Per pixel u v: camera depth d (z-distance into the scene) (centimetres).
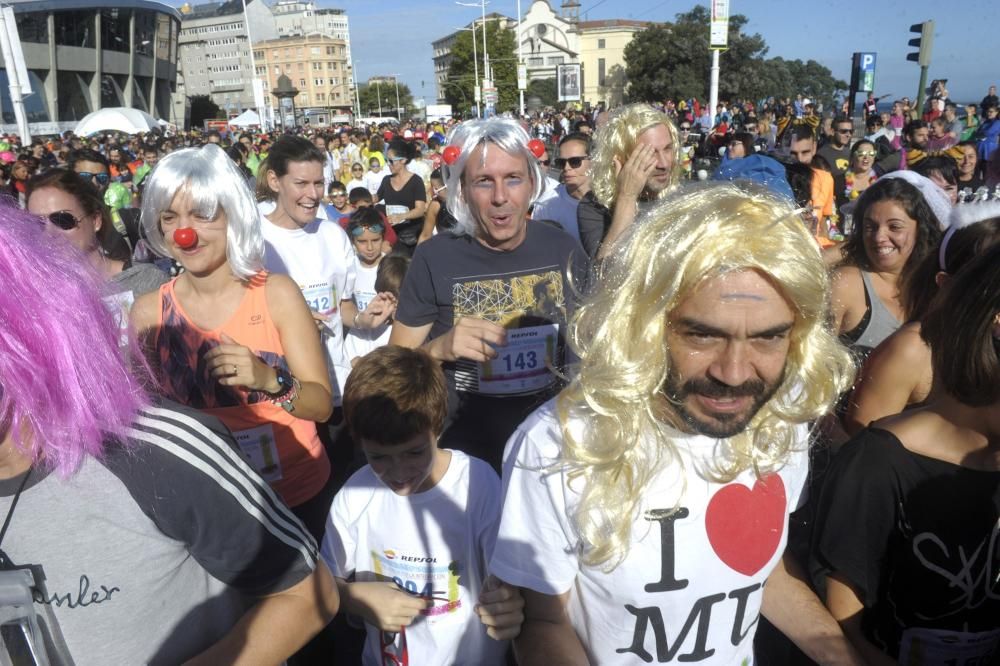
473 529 201
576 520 120
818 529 149
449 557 202
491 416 254
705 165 817
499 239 245
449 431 255
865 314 267
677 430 121
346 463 355
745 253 103
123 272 288
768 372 110
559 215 475
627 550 119
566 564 127
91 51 5903
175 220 212
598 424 119
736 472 123
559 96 3328
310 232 359
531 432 128
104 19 6053
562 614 132
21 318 91
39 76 5425
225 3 10819
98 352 98
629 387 112
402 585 206
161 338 227
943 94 1410
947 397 138
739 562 128
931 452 138
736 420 116
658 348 112
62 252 101
